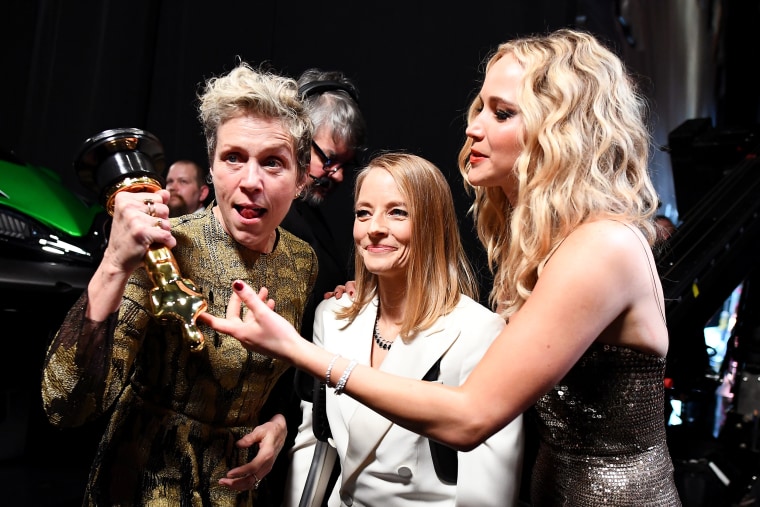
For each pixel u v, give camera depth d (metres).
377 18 4.32
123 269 1.22
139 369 1.37
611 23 5.24
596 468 1.32
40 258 2.91
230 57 4.66
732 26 5.22
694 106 5.30
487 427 1.16
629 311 1.24
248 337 1.17
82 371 1.22
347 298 1.79
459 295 1.66
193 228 1.39
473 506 1.51
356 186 1.71
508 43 1.39
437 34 4.16
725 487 2.10
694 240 2.32
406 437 1.56
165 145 4.80
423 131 4.18
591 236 1.22
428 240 1.63
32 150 4.94
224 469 1.41
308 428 1.78
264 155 1.34
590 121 1.29
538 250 1.26
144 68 4.78
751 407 2.18
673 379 2.11
